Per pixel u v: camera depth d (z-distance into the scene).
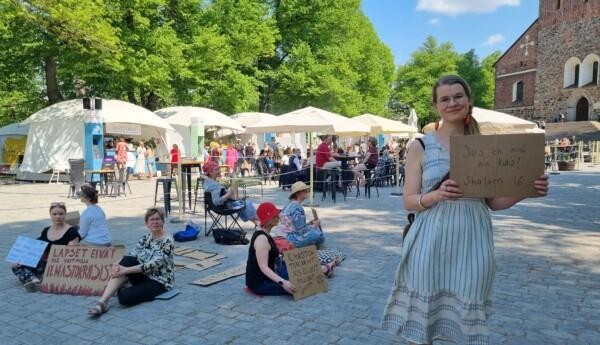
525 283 5.48
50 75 22.41
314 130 13.37
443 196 2.38
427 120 55.25
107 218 10.24
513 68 42.31
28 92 27.22
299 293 5.00
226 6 26.20
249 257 5.20
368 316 4.52
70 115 19.39
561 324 4.30
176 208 11.81
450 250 2.48
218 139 28.78
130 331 4.21
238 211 8.27
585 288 5.30
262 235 5.18
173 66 22.11
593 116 35.16
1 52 21.11
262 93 32.28
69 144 19.45
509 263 6.36
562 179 19.70
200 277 5.86
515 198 2.44
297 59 30.11
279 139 29.42
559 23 37.47
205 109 23.77
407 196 2.57
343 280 5.67
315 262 5.24
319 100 31.25
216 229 7.88
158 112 24.31
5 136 24.22
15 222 9.79
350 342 3.93
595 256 6.71
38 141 19.81
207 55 23.78
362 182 17.08
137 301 4.86
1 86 26.95
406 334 2.61
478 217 2.50
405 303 2.63
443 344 3.59
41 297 5.16
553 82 38.09
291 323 4.36
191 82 25.38
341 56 31.89
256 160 21.97
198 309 4.73
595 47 34.94
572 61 36.75
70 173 14.16
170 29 22.47
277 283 5.04
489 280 2.46
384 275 5.86
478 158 2.33
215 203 8.25
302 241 6.53
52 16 16.58
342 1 31.28
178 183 10.01
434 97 2.59
